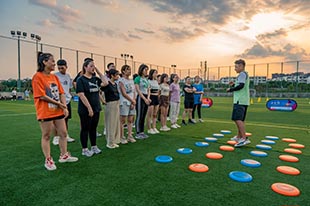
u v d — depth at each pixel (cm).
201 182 262
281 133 576
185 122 769
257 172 299
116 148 421
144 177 277
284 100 1163
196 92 775
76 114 979
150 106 558
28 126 662
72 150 407
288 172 293
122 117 459
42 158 356
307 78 2516
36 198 221
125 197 223
